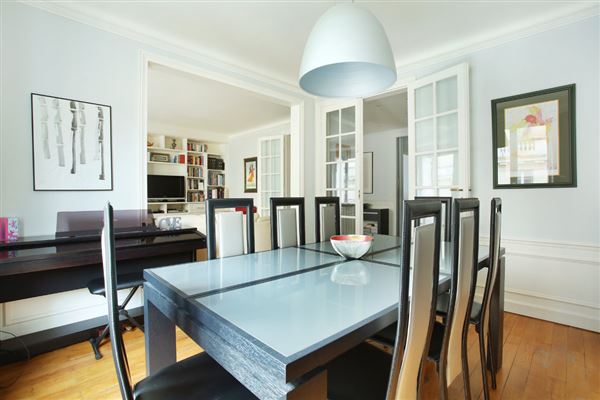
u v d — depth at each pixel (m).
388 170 6.17
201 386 0.93
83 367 1.85
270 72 3.53
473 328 2.33
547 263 2.46
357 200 3.73
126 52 2.51
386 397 0.86
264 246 3.03
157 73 3.43
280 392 0.65
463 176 2.69
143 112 2.58
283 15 2.40
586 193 2.28
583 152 2.29
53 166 2.16
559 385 1.62
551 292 2.44
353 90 1.79
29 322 2.13
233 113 5.17
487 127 2.75
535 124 2.49
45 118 2.13
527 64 2.53
